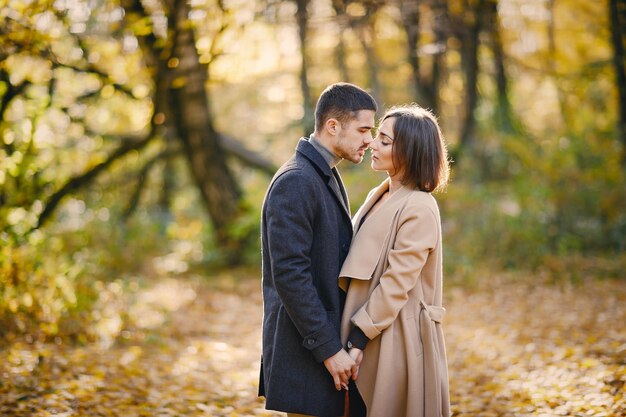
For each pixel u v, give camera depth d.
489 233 9.45
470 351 5.34
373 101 2.66
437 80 11.09
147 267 10.12
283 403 2.54
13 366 4.28
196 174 10.52
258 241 10.57
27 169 5.85
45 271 5.46
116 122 10.32
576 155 10.42
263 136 16.27
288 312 2.45
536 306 7.15
